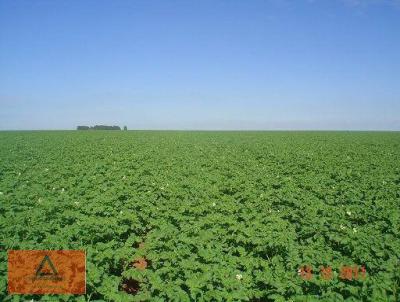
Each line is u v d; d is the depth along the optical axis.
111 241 9.08
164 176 17.64
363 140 47.88
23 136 51.47
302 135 63.03
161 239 9.71
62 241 8.87
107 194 13.63
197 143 41.38
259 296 7.12
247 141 45.97
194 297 6.87
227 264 8.21
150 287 7.65
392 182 17.41
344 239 9.56
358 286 7.19
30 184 15.63
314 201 13.59
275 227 10.50
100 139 45.53
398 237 10.27
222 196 14.23
